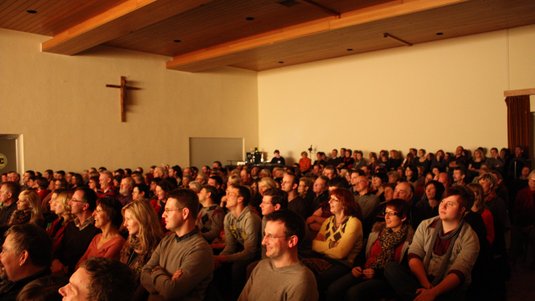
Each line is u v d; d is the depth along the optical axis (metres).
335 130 11.72
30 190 3.98
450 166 8.70
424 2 6.80
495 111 9.12
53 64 9.07
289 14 7.80
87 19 7.54
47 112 8.98
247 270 3.31
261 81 13.41
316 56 11.20
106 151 9.92
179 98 11.41
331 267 3.10
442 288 2.52
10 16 7.53
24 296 1.37
